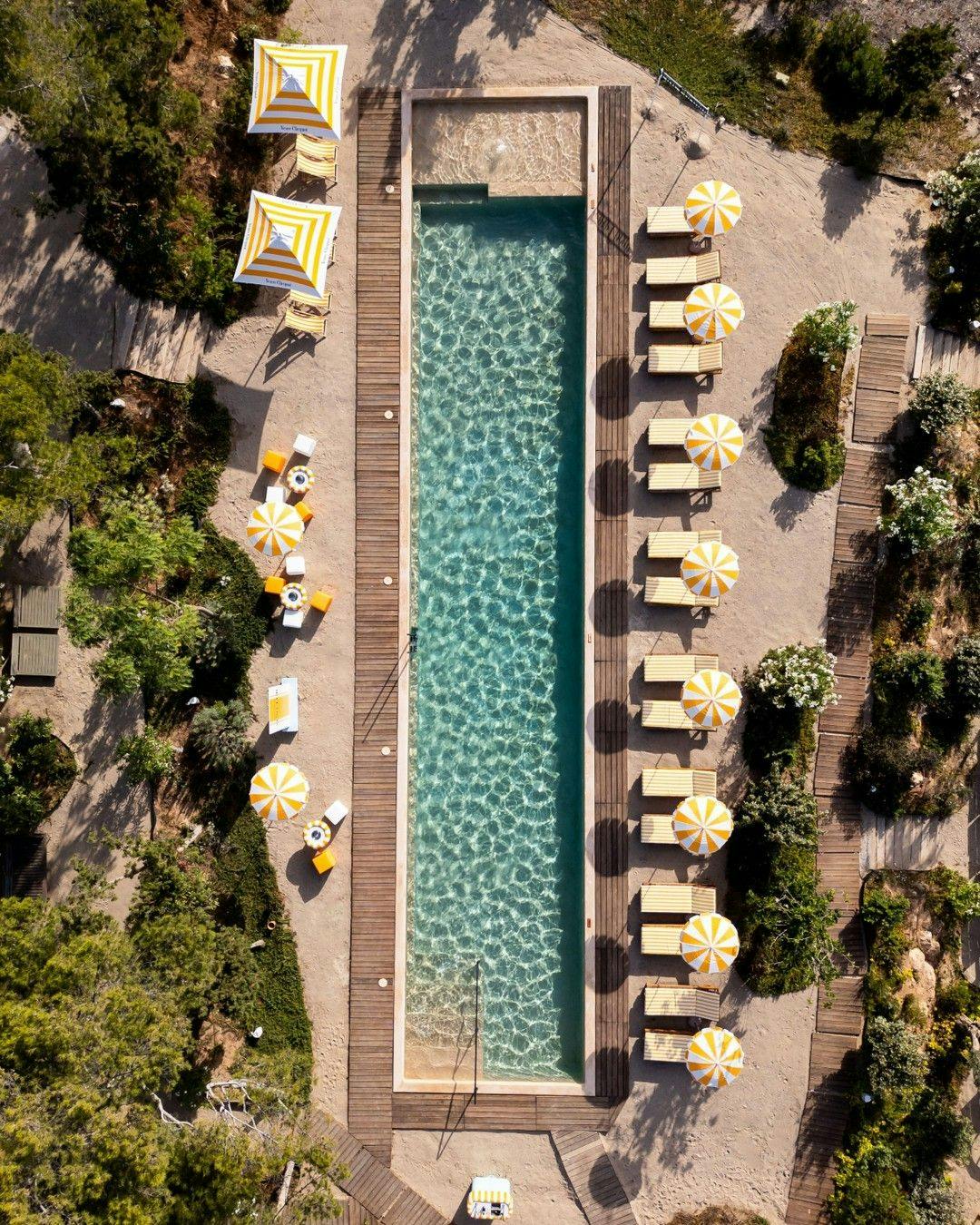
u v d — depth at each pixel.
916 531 18.83
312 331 19.62
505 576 20.41
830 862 19.67
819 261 19.86
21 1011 14.29
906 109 19.69
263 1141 17.16
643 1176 19.45
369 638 19.84
